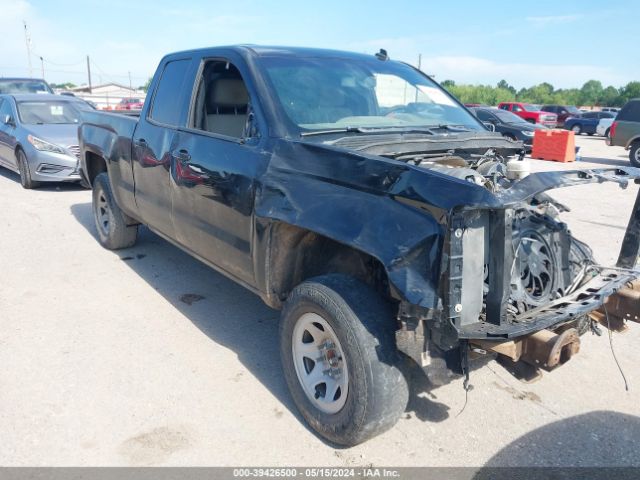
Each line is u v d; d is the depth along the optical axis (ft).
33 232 23.18
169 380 11.84
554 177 8.55
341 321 9.02
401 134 11.83
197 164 12.85
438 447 9.94
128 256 20.16
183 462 9.37
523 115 98.63
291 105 11.68
